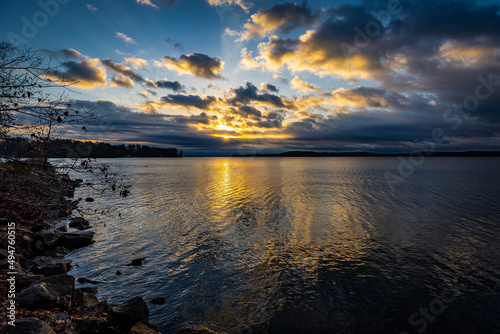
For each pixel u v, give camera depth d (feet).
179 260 56.54
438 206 114.83
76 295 35.24
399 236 73.92
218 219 92.89
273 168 469.98
